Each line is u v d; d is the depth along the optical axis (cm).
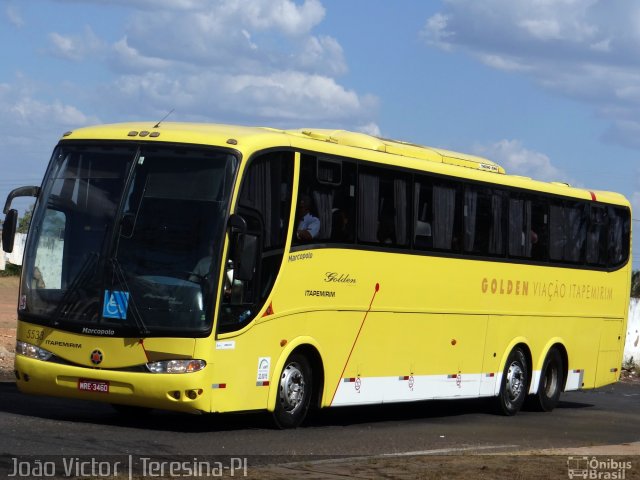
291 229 1559
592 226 2386
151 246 1430
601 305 2428
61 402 1748
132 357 1407
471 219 1992
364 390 1736
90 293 1435
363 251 1716
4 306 4262
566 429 1923
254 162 1482
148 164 1465
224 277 1426
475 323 2012
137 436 1378
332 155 1650
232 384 1450
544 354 2233
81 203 1477
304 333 1592
